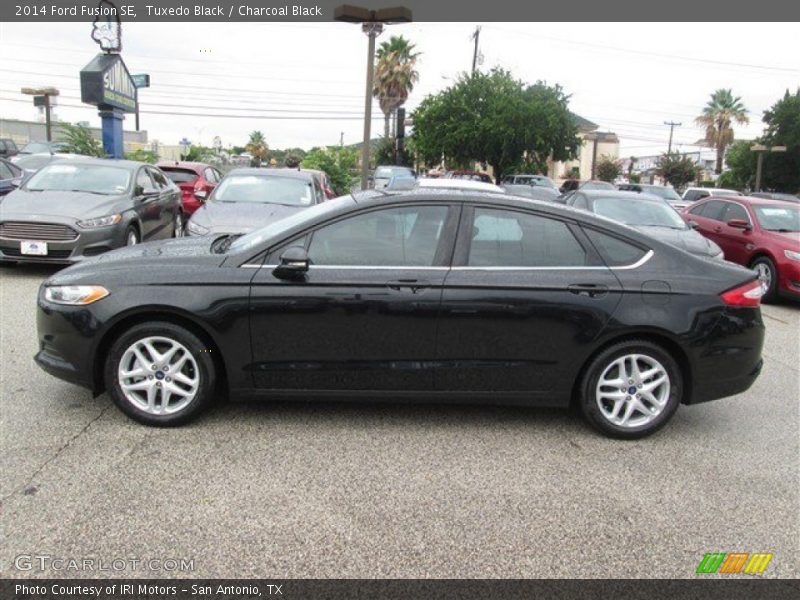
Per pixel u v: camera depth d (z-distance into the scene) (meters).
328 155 30.64
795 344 7.45
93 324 4.11
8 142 23.48
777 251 9.87
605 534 3.24
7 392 4.73
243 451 3.96
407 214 4.31
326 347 4.20
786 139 42.91
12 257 8.34
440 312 4.18
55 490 3.42
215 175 16.09
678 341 4.29
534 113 32.59
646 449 4.28
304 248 4.23
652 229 9.93
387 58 45.00
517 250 4.31
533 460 4.03
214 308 4.10
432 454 4.05
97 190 9.53
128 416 4.23
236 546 3.02
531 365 4.29
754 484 3.83
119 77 16.80
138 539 3.04
